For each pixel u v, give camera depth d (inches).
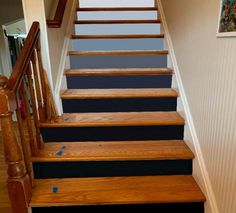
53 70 79.2
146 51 100.2
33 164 65.7
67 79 90.9
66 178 66.5
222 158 50.3
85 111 84.4
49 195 59.2
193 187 62.0
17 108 54.0
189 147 70.4
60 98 82.0
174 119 76.2
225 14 47.6
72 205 57.4
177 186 62.6
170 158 66.1
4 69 173.8
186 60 76.6
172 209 59.9
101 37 107.7
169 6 102.3
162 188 61.8
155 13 134.5
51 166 66.2
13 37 181.8
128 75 90.7
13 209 56.2
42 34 72.1
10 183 54.1
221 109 50.6
